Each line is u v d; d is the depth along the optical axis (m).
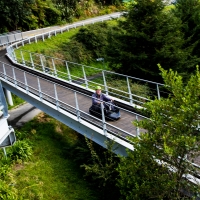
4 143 10.52
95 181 12.86
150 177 7.13
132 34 20.31
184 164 6.86
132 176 7.54
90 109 12.96
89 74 33.66
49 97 15.96
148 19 20.23
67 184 12.91
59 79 18.91
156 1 19.83
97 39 38.28
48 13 46.56
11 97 22.47
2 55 29.62
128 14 21.22
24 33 40.66
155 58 19.50
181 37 20.77
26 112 20.75
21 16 40.41
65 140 16.84
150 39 19.64
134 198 7.29
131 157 7.50
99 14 54.56
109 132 11.52
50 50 33.88
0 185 10.74
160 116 6.98
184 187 7.02
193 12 23.36
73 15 50.00
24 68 22.88
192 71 20.78
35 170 13.64
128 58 20.20
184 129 6.63
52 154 15.20
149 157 7.15
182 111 6.62
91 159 12.96
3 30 40.22
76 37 38.16
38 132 17.31
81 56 36.25
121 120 12.56
